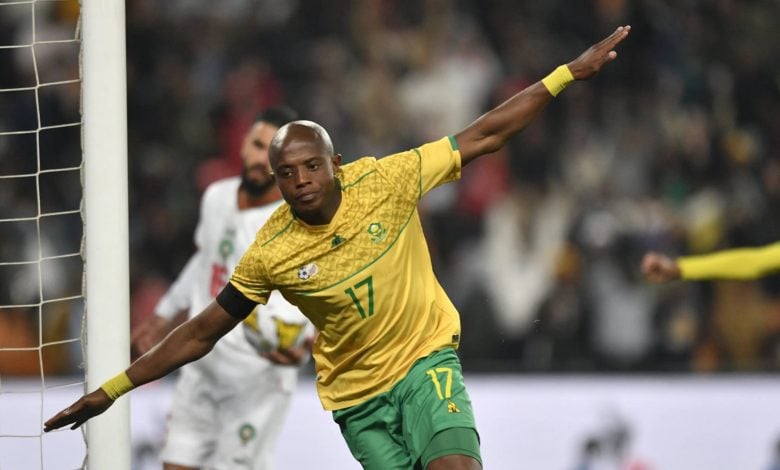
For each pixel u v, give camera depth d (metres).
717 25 47.09
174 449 22.78
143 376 15.79
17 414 26.97
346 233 15.47
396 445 16.47
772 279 38.41
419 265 16.14
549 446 31.92
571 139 43.34
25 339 35.66
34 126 42.62
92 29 17.84
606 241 39.69
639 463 32.03
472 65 45.56
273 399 22.78
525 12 46.84
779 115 45.62
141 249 40.12
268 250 15.56
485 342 38.03
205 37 45.81
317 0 46.75
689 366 34.19
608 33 46.62
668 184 42.41
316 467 29.89
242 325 22.22
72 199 41.41
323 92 45.09
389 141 44.28
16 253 39.06
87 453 17.95
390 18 46.59
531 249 40.66
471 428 15.58
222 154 43.47
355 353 16.11
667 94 45.25
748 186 43.03
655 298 38.28
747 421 32.47
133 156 42.81
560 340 37.66
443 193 41.34
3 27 44.12
